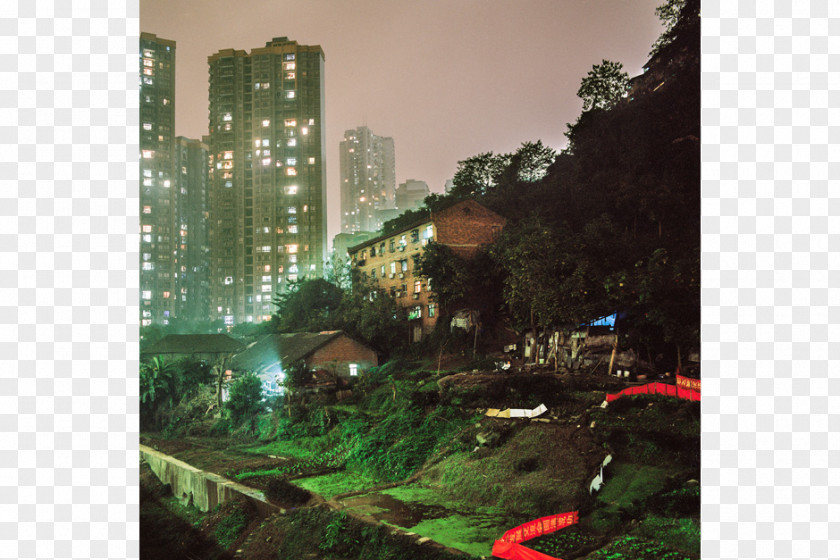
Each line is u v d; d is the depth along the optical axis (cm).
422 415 2866
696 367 2995
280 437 3512
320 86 14938
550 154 7550
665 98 5128
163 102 14988
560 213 5409
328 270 8712
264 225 14550
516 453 2141
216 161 14925
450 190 8594
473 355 4747
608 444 2036
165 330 13538
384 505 1966
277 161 14675
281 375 4434
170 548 2334
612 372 3291
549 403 2638
